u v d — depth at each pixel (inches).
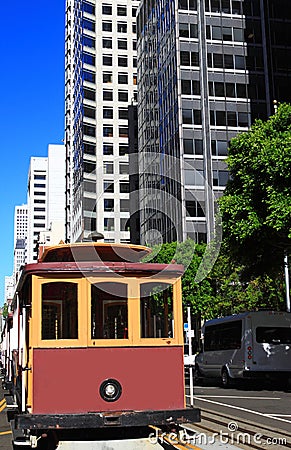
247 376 873.5
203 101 2182.6
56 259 400.2
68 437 381.1
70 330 356.5
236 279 1400.1
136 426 374.6
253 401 692.7
